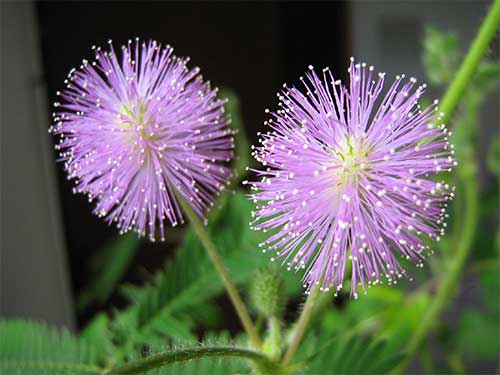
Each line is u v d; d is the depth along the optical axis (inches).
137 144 2.2
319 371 2.8
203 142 2.3
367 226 1.8
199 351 1.9
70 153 2.3
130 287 3.8
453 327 5.6
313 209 1.9
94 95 2.3
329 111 1.9
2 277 5.5
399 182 1.8
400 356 2.8
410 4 6.4
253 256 3.3
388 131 1.9
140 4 5.9
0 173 5.4
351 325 4.2
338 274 1.9
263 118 6.4
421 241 1.9
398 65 6.6
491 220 5.1
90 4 5.7
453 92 2.4
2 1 5.3
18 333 3.1
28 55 5.6
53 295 6.0
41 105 5.7
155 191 2.3
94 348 3.1
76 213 6.1
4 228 5.4
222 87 6.2
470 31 6.4
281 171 1.9
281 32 6.3
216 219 3.4
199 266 3.4
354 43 6.5
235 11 6.1
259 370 2.4
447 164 1.8
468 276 4.8
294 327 2.6
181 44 6.1
